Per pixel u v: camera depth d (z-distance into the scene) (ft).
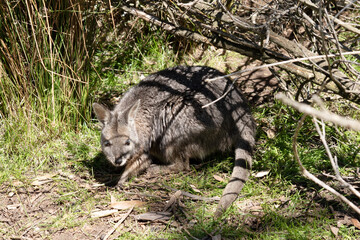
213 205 12.17
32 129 14.79
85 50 15.17
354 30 10.52
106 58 18.92
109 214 11.99
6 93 14.82
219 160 14.37
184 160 14.07
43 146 14.70
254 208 11.92
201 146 13.87
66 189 13.09
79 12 13.91
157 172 14.26
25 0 13.67
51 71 13.74
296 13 13.04
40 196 12.82
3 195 12.84
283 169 13.41
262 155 14.11
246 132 13.78
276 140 14.51
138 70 18.85
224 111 13.71
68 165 14.25
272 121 15.65
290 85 17.17
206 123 13.53
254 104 16.67
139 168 14.11
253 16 12.73
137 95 14.66
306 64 12.87
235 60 19.33
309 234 10.66
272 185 12.78
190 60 19.44
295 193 12.35
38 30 14.14
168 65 18.95
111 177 13.97
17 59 14.75
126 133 13.32
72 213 12.07
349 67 11.88
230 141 13.99
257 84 17.70
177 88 14.08
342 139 14.19
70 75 15.05
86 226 11.61
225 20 13.12
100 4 16.06
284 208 11.82
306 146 14.38
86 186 13.33
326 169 13.38
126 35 19.38
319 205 11.78
